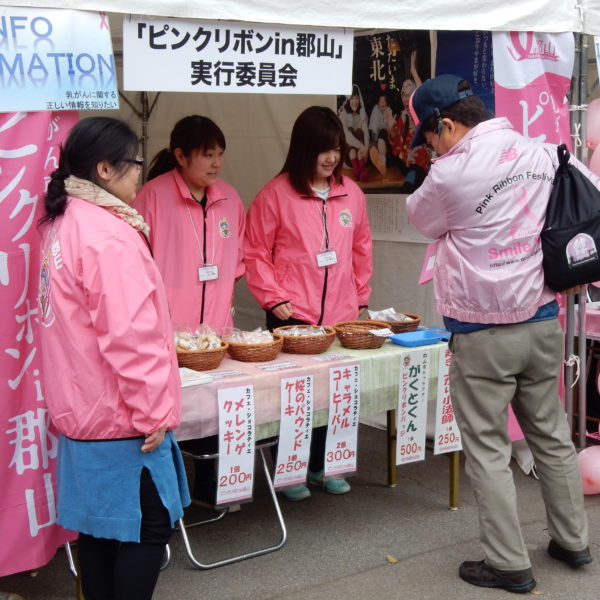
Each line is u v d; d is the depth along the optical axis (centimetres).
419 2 334
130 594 236
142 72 282
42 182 265
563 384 414
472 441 303
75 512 236
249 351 326
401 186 485
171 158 383
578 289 307
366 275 423
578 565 317
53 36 260
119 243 220
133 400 219
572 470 313
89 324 223
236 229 392
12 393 266
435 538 351
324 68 318
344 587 308
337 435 335
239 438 303
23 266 264
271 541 347
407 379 352
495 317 289
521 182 290
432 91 298
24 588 304
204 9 286
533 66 382
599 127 432
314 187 394
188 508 382
